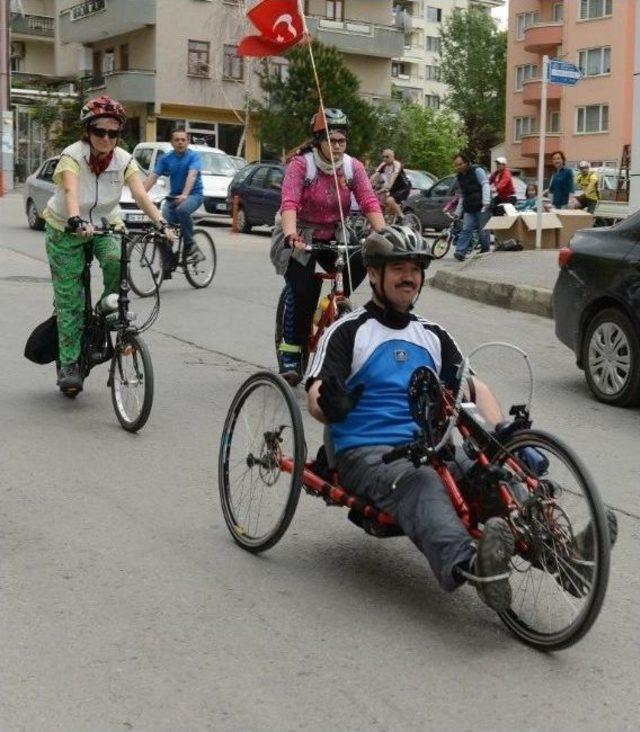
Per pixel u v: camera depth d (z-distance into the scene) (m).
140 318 11.59
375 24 58.38
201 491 5.94
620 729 3.55
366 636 4.19
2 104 40.34
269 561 4.95
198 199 13.86
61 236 7.48
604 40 57.56
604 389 8.45
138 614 4.33
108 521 5.42
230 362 9.42
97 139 7.28
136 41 51.94
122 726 3.47
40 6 67.88
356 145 40.19
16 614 4.30
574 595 3.98
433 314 12.66
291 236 7.25
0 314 11.47
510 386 8.90
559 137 60.53
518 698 3.73
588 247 8.71
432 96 104.94
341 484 4.71
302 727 3.48
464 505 4.31
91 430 7.11
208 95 51.66
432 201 25.64
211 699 3.65
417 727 3.51
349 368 4.62
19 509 5.57
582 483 3.93
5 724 3.46
